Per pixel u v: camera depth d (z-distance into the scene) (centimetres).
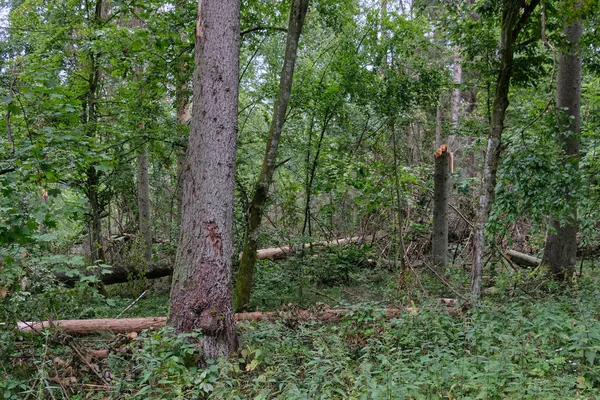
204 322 502
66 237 845
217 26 532
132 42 807
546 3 700
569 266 816
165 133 880
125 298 954
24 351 529
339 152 973
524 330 546
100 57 840
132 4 805
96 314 741
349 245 1084
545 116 779
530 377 427
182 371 455
